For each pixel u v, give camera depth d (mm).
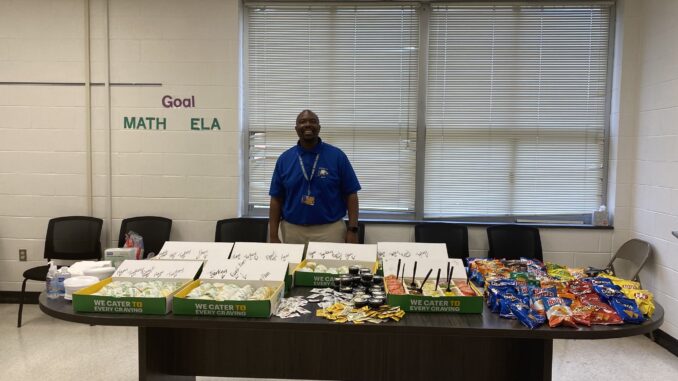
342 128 4055
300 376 2012
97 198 4070
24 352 3072
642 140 3615
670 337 3211
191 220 4047
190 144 4004
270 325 1534
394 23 3969
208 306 1570
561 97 3947
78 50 3979
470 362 1942
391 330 1513
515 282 1765
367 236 3965
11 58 4004
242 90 4062
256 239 3816
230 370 2031
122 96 3998
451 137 4008
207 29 3932
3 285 4105
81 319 1562
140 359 1792
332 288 1919
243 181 4129
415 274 1900
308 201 2998
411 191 4062
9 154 4062
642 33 3641
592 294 1689
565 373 2865
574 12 3895
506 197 4027
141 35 3957
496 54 3941
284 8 4008
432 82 3986
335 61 4023
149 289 1682
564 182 3992
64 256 3859
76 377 2746
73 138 4035
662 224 3342
